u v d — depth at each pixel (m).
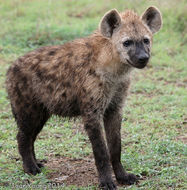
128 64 8.64
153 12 9.00
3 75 15.41
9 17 21.20
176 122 11.93
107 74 8.61
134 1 20.08
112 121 9.02
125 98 9.10
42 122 9.88
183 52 17.73
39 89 9.38
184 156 9.70
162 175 8.73
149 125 11.87
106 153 8.58
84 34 18.73
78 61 8.84
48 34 18.62
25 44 18.03
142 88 14.66
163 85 14.92
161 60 16.89
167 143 10.41
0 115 12.62
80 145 10.85
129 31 8.58
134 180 8.71
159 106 13.11
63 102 9.23
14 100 9.56
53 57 9.30
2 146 10.80
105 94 8.70
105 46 8.65
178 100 13.48
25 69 9.44
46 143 10.95
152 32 9.10
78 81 8.80
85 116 8.75
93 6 22.28
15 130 11.82
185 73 15.81
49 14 21.45
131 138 11.04
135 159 9.67
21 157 9.79
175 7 20.08
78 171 9.41
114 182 8.60
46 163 9.98
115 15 8.65
